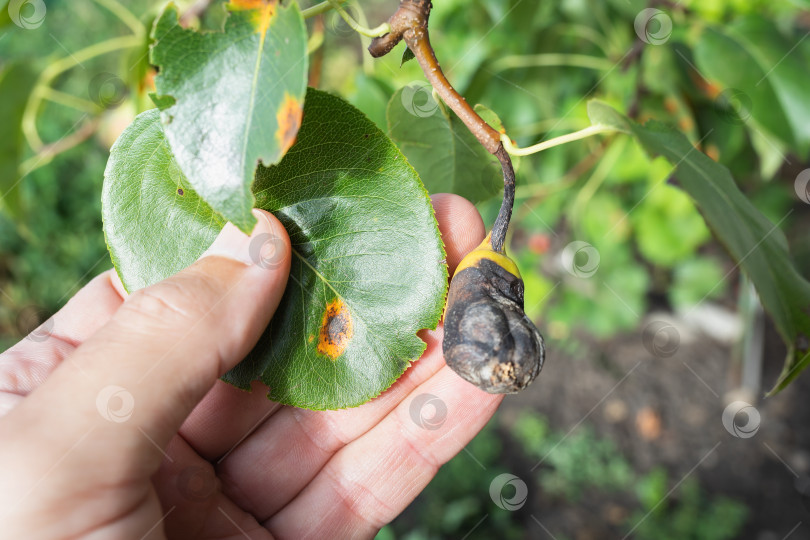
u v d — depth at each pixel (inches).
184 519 10.5
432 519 21.1
